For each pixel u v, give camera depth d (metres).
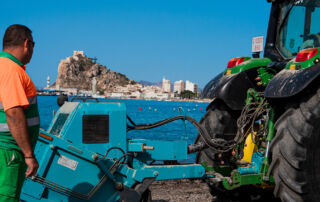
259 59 4.57
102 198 3.45
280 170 3.45
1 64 2.38
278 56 4.56
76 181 3.34
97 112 3.52
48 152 3.23
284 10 4.55
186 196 4.79
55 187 3.26
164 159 3.84
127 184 3.50
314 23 4.16
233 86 4.41
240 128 4.33
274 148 3.51
